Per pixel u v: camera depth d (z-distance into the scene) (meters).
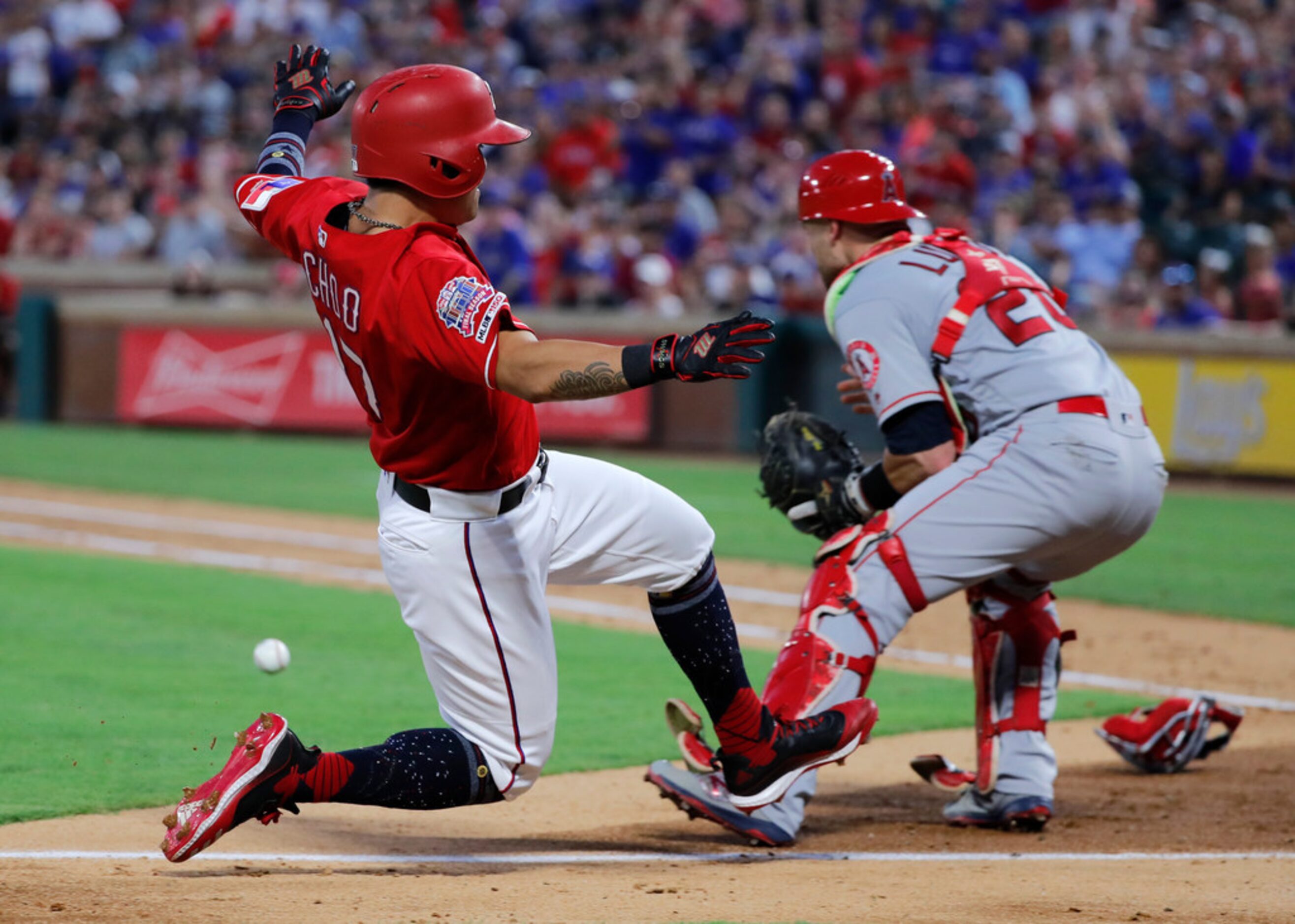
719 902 14.42
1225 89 68.50
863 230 18.41
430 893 14.63
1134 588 37.16
